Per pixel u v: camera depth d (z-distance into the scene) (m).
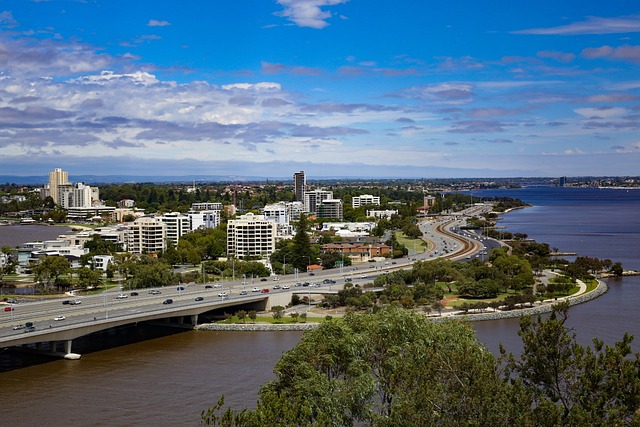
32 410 163.25
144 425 151.50
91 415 158.88
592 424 74.19
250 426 87.75
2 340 199.12
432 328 131.25
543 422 75.94
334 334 133.25
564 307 87.62
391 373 113.06
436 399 82.19
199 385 181.00
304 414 93.69
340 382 119.56
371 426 97.31
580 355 83.31
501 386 82.69
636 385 76.69
